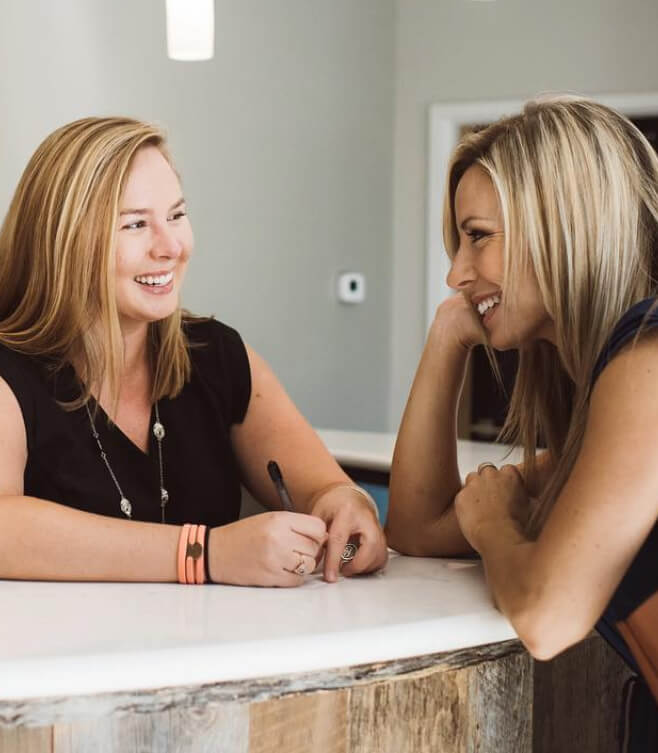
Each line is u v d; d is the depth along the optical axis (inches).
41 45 124.4
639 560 40.4
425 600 44.4
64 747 36.1
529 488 54.0
